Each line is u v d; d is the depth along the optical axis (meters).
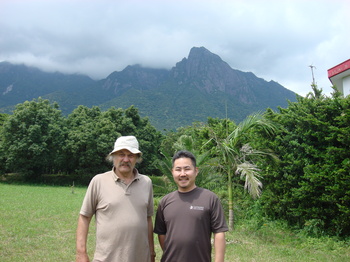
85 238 3.04
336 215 7.96
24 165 31.72
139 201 3.06
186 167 2.96
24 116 31.67
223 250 2.78
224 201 10.92
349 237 7.67
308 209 8.36
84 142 31.61
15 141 30.91
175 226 2.82
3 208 13.46
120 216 2.94
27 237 8.48
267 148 9.88
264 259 6.64
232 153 9.32
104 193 3.04
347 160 7.42
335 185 7.48
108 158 3.33
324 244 7.53
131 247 2.89
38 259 6.54
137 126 39.22
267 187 10.05
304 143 8.72
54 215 12.26
